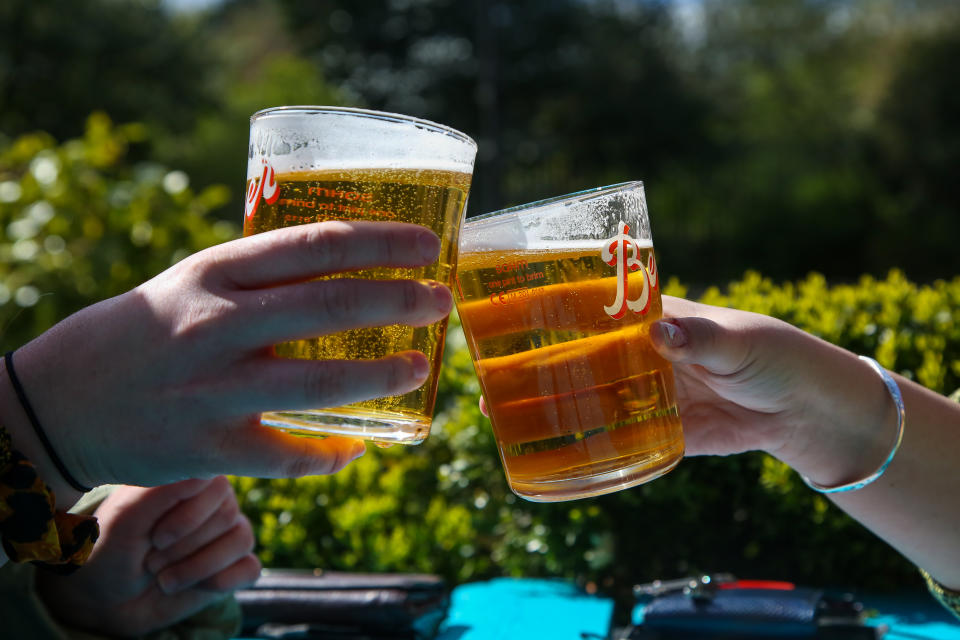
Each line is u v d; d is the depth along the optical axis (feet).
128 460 3.16
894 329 8.21
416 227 3.04
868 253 83.20
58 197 15.11
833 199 84.58
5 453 3.08
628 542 7.72
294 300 2.89
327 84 116.98
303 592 5.86
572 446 3.78
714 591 5.37
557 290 3.77
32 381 3.14
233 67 120.06
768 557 7.73
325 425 3.26
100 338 3.10
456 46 120.67
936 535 4.60
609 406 3.78
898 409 4.56
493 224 3.85
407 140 3.29
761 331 4.38
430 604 5.85
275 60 116.67
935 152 89.20
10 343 13.39
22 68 91.30
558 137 114.93
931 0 102.22
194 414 3.03
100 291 14.82
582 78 113.29
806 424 4.65
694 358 4.10
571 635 5.97
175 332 2.99
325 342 3.17
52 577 4.82
